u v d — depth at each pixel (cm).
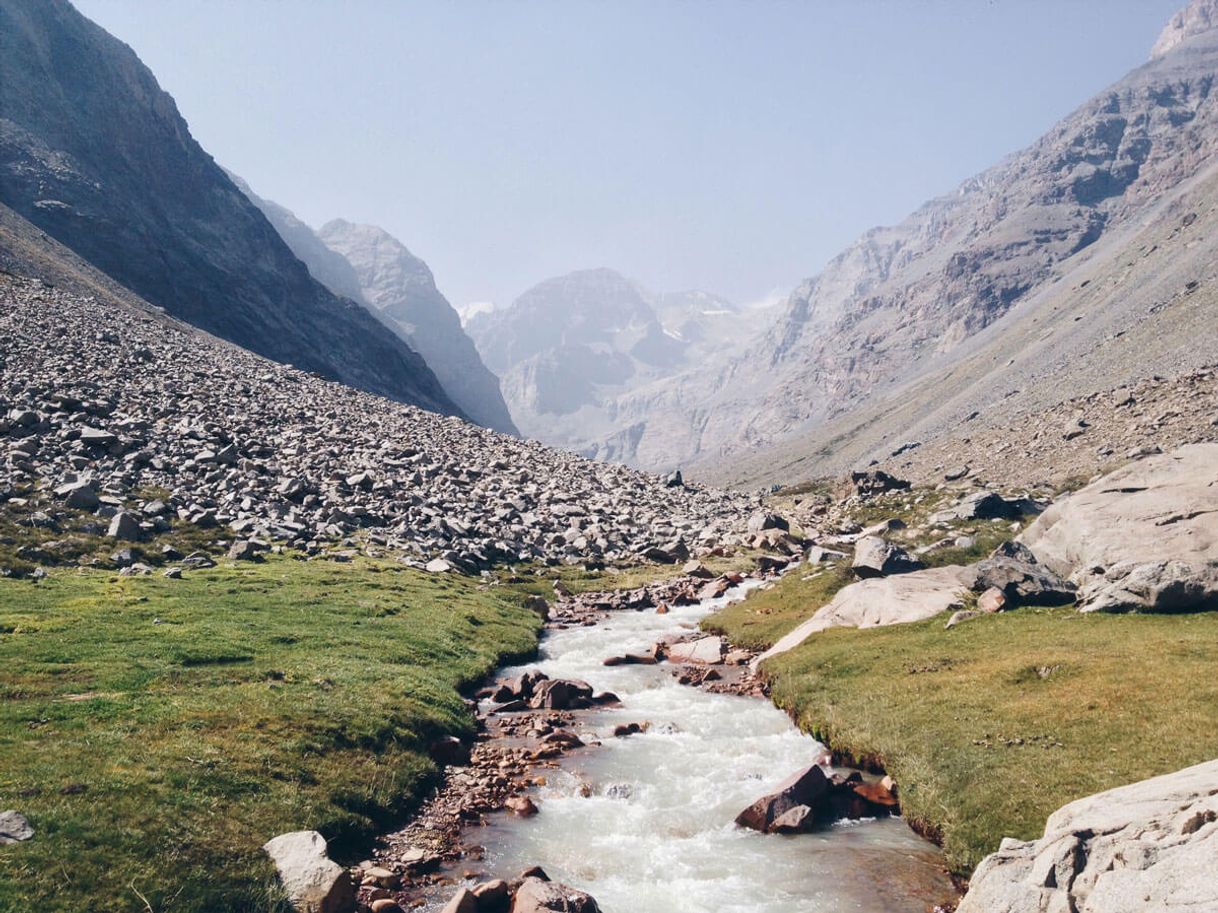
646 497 10069
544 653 4388
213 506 5638
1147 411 8706
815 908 1831
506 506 7850
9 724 2233
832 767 2689
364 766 2452
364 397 12325
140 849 1739
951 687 2862
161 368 8875
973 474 9425
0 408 6012
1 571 3931
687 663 4200
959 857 1970
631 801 2467
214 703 2588
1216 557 3238
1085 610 3338
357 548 5672
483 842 2191
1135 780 1936
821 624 4153
